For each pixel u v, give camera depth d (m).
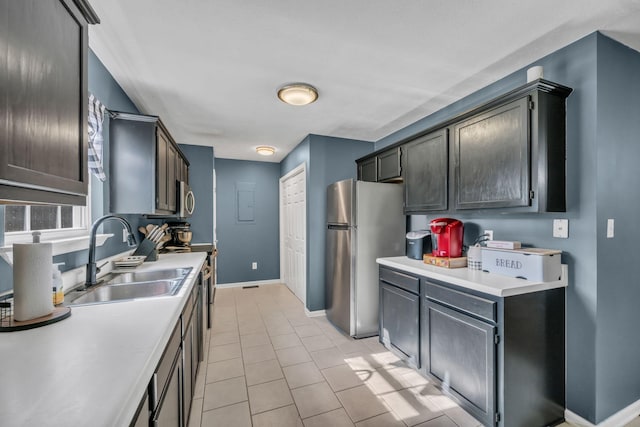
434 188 2.41
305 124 3.22
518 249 1.81
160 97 2.48
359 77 2.17
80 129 1.03
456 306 1.80
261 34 1.66
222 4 1.42
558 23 1.57
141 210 2.11
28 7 0.77
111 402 0.61
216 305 3.96
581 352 1.66
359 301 2.93
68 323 1.04
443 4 1.43
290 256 4.73
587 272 1.63
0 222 1.16
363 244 2.95
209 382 2.11
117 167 2.06
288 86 2.27
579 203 1.67
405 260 2.49
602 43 1.64
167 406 1.05
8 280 1.19
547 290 1.66
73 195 1.02
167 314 1.14
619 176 1.70
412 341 2.19
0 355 0.80
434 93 2.44
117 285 1.64
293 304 4.01
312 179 3.59
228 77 2.15
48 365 0.75
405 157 2.77
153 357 0.82
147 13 1.47
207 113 2.87
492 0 1.40
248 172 5.16
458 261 2.12
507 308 1.53
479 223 2.35
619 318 1.69
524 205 1.70
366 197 2.97
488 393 1.57
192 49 1.79
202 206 4.12
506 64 1.99
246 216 5.13
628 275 1.73
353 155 3.82
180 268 2.14
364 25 1.59
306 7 1.45
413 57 1.90
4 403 0.60
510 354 1.54
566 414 1.72
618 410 1.71
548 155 1.66
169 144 2.60
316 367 2.32
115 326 1.02
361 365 2.35
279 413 1.78
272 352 2.59
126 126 2.08
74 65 0.99
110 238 2.18
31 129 0.78
